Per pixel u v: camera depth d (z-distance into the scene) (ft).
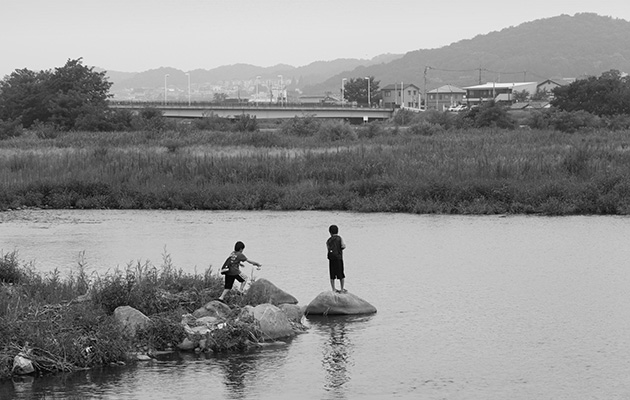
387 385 53.88
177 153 202.39
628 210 140.15
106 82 359.87
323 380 54.80
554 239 113.50
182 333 61.67
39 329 57.77
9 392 52.06
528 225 128.26
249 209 155.12
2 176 169.78
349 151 193.47
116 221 137.80
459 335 65.10
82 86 349.00
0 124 287.28
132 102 418.10
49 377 55.01
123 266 93.40
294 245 110.11
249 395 51.96
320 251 104.94
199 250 106.22
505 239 114.11
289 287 82.48
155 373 55.98
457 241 112.68
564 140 232.32
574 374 55.67
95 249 107.04
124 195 160.15
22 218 141.90
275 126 394.32
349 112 494.59
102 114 323.98
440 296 78.48
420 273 89.71
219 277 77.05
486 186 150.20
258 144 245.24
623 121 297.12
